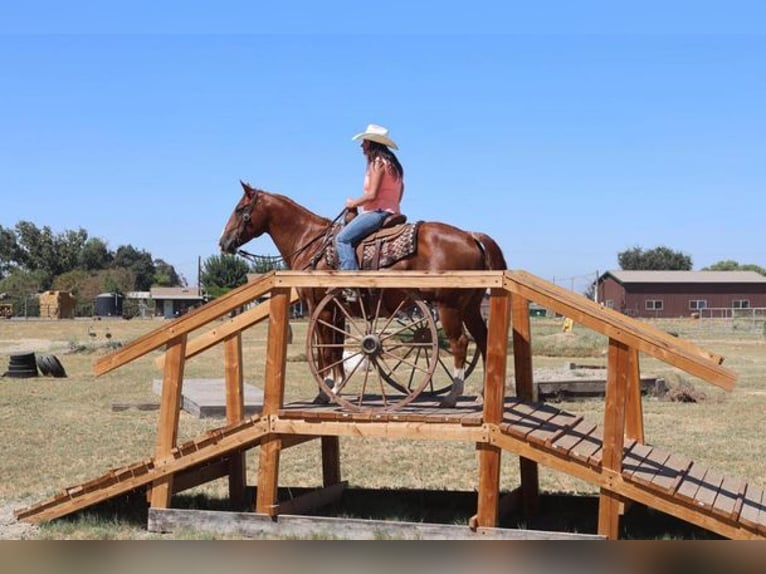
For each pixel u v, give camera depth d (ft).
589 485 31.96
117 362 25.27
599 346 105.19
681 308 259.60
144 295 319.88
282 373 24.30
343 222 27.35
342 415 23.53
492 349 22.68
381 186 26.63
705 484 23.02
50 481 32.55
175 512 24.57
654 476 22.25
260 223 30.12
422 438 23.08
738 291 260.01
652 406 56.03
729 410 53.98
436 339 24.35
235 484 28.66
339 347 26.18
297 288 27.12
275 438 24.27
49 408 54.85
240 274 209.46
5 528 25.11
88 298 320.70
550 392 57.21
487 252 25.77
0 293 319.47
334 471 29.63
